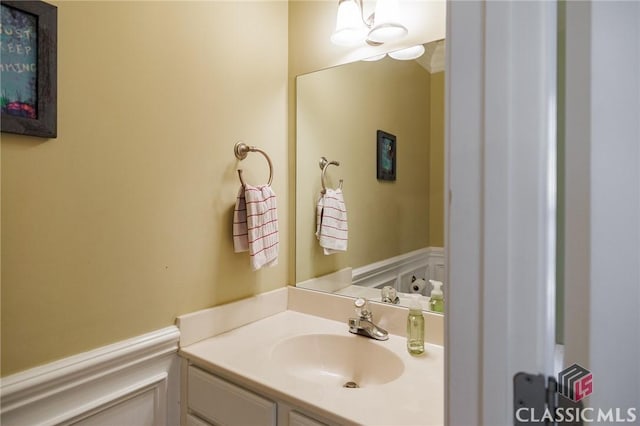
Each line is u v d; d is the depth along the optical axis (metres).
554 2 0.46
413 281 1.28
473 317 0.50
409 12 1.25
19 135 0.79
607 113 0.44
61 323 0.88
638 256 0.47
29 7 0.80
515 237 0.47
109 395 0.96
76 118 0.89
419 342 1.11
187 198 1.16
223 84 1.26
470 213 0.50
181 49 1.13
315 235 1.49
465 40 0.51
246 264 1.37
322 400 0.86
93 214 0.93
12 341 0.80
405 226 1.30
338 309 1.40
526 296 0.46
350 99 1.40
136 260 1.02
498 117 0.48
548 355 0.46
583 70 0.44
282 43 1.51
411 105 1.27
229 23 1.28
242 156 1.32
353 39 1.33
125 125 0.99
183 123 1.14
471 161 0.50
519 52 0.46
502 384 0.48
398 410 0.82
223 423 1.02
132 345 1.00
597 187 0.44
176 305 1.13
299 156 1.52
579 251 0.45
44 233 0.84
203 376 1.07
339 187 1.44
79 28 0.89
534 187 0.45
